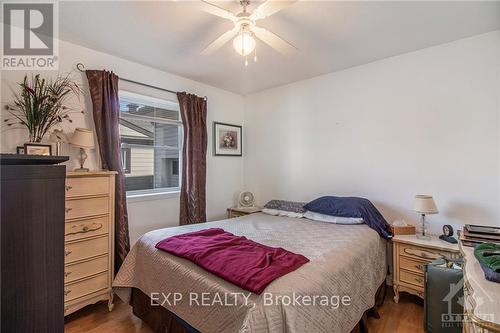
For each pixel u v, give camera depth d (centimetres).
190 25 208
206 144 347
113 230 230
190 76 329
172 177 338
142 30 216
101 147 246
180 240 190
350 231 229
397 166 269
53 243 82
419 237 233
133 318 213
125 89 276
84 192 210
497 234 165
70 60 239
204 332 138
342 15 194
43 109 211
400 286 231
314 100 334
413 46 247
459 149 234
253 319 112
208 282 140
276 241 200
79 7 184
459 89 234
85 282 210
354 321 166
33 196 78
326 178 324
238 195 404
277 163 373
